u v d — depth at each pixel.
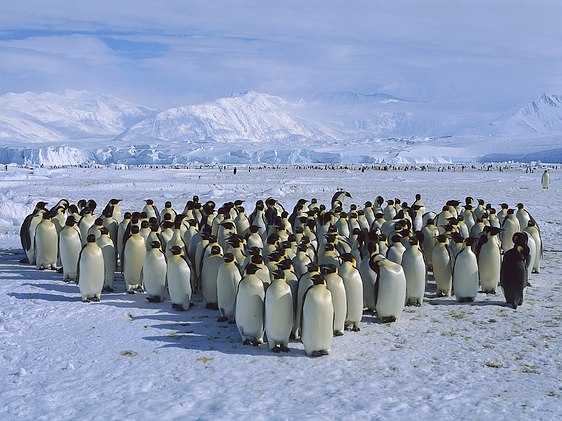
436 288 12.95
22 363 8.67
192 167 122.44
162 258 11.77
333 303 9.70
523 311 11.44
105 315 10.94
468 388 7.81
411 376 8.24
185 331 10.13
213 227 15.45
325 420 6.88
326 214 15.17
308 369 8.52
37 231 14.67
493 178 66.56
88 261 11.62
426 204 33.31
